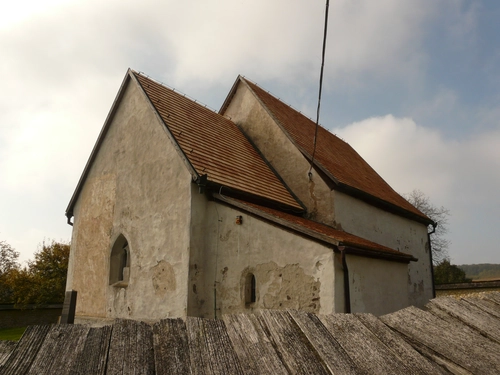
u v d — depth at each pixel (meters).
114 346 2.36
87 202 12.98
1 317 24.67
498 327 3.21
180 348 2.40
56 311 26.86
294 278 7.97
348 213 11.87
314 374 2.34
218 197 9.45
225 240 9.19
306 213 11.87
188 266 9.02
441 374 2.51
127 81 12.62
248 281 8.70
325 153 14.45
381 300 8.68
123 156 11.91
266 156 13.50
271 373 2.29
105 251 11.66
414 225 15.64
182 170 9.79
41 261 30.11
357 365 2.47
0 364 2.18
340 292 7.49
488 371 2.60
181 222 9.45
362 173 16.31
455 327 3.15
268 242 8.52
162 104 11.80
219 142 12.16
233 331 2.64
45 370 2.13
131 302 10.20
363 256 8.40
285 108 16.58
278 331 2.71
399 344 2.79
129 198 11.23
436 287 16.48
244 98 14.94
